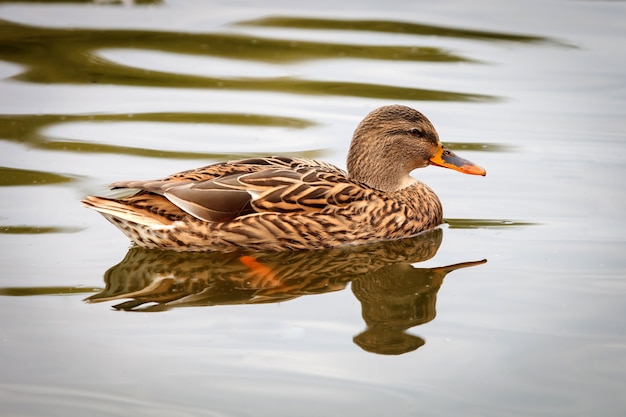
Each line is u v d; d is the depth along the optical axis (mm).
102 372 10062
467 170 14523
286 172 13531
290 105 18078
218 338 10812
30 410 9359
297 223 13273
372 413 9414
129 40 20781
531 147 16500
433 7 23297
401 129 14375
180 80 19031
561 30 21688
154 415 9312
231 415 9328
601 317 11227
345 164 15617
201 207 12930
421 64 19953
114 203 12797
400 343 10758
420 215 14117
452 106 18047
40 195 14500
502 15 22719
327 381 9953
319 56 20219
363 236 13625
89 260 12773
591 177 15398
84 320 11164
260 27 21734
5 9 22359
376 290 12227
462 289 12109
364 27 21828
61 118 17266
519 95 18531
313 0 23812
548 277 12320
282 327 11125
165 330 10977
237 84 18938
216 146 16312
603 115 17672
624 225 13805
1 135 16469
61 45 20359
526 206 14570
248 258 13125
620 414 9367
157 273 12672
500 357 10438
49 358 10297
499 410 9469
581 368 10188
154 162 15648
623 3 23547
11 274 12258
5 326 10961
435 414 9406
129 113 17578
